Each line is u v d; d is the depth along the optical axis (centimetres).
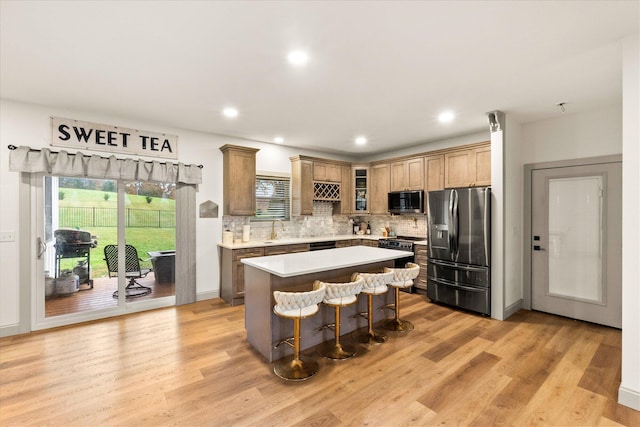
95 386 233
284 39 212
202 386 234
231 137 488
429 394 224
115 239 397
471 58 239
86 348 297
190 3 173
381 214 589
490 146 420
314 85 290
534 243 411
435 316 390
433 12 182
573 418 199
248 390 229
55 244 361
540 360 274
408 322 363
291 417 199
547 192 399
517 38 211
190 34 205
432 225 446
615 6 177
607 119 351
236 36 208
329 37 209
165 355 283
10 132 329
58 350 293
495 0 172
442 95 316
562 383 238
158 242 432
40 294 348
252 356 282
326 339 313
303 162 546
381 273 337
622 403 212
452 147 466
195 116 384
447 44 219
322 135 480
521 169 418
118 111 365
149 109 358
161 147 422
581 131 370
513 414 203
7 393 224
